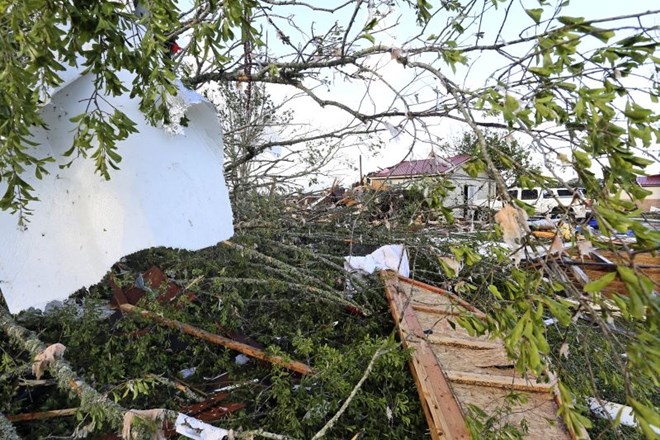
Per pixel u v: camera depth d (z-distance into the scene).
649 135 0.92
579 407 1.24
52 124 1.87
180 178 2.13
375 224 4.52
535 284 1.07
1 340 2.38
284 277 3.69
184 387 2.29
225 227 2.33
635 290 0.74
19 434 2.01
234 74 2.53
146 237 1.92
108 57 1.30
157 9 1.33
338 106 2.04
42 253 1.82
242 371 2.66
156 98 1.94
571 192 1.04
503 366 2.67
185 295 2.90
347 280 3.81
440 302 3.58
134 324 2.54
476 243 3.40
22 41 1.06
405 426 2.22
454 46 1.36
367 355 2.44
